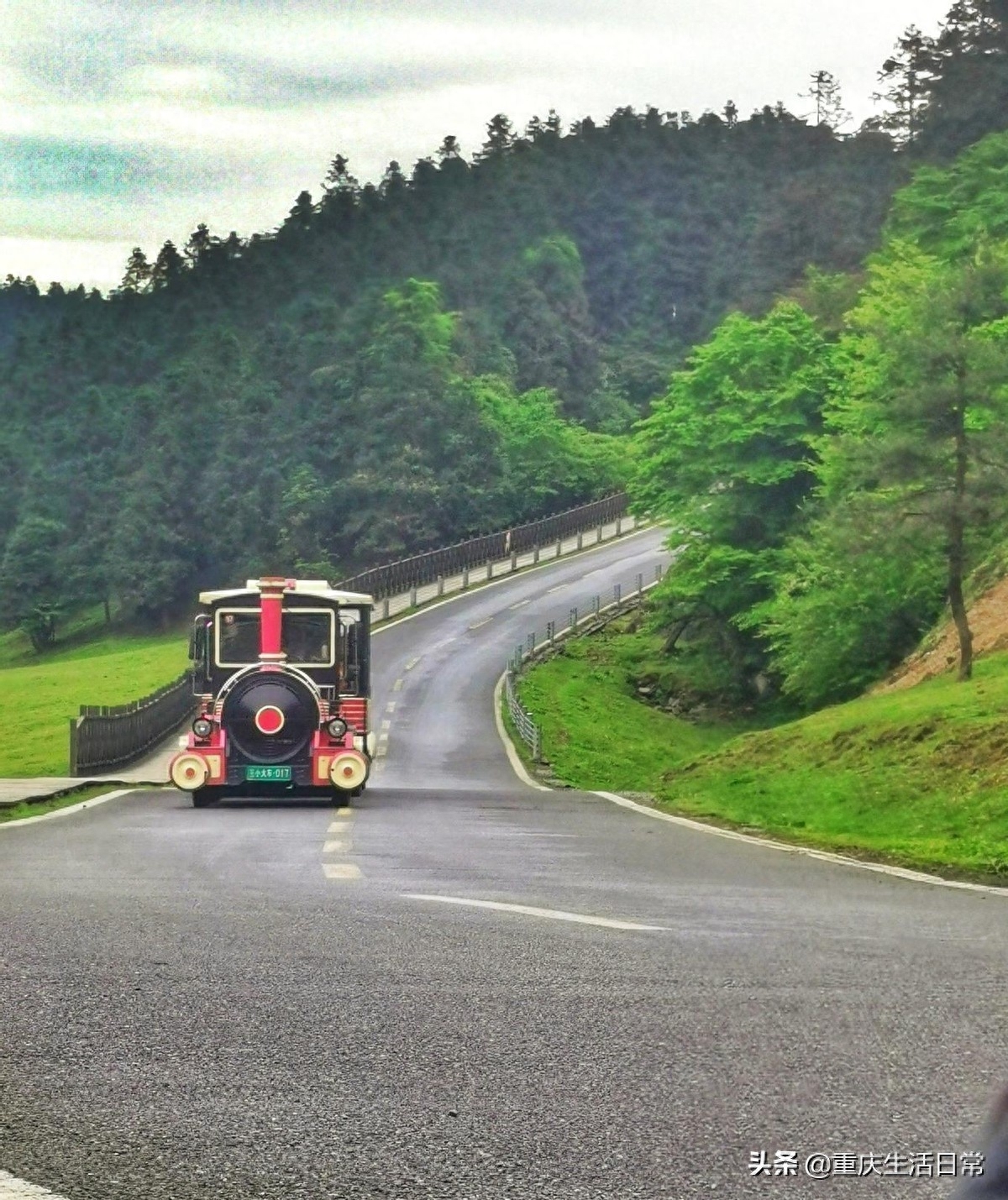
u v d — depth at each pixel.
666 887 12.40
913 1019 6.71
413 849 16.12
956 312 44.34
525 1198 4.29
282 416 154.88
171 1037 6.30
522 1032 6.43
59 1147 4.78
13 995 7.16
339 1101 5.32
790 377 71.88
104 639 151.25
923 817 24.73
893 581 51.22
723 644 73.56
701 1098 5.35
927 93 174.62
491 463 142.88
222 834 18.44
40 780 31.08
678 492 73.81
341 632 26.59
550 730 59.31
